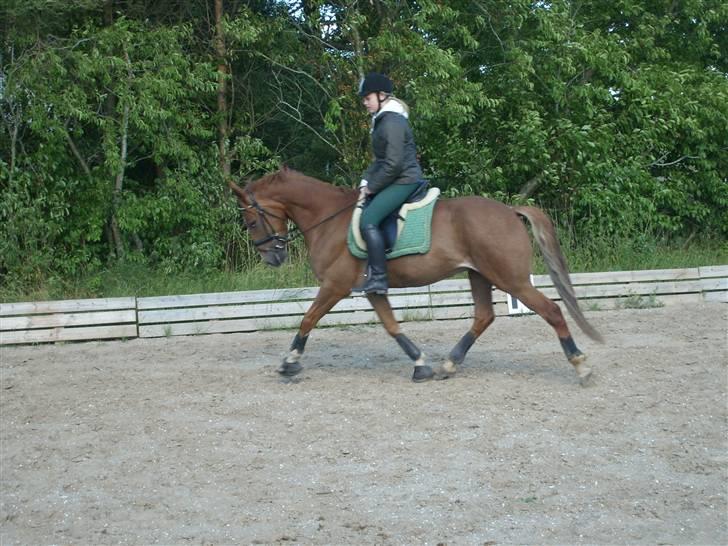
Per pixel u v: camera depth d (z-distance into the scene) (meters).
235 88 14.34
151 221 12.87
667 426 5.76
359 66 12.86
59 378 7.64
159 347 9.10
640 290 10.89
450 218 6.70
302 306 10.00
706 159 14.98
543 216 6.77
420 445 5.44
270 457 5.32
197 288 11.45
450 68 12.48
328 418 6.06
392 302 10.29
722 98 14.20
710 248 14.77
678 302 10.97
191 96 13.21
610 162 13.70
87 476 5.12
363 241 6.67
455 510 4.46
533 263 11.77
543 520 4.33
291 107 14.12
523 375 7.21
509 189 14.44
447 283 10.40
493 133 14.27
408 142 6.62
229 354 8.60
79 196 12.71
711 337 8.66
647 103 13.99
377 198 6.57
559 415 6.02
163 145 12.36
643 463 5.09
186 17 14.06
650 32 14.91
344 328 9.96
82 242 12.85
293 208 7.12
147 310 9.70
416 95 12.48
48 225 12.09
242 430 5.86
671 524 4.26
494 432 5.66
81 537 4.29
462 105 12.80
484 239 6.56
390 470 5.04
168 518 4.48
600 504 4.52
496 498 4.61
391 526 4.29
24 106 12.23
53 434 5.94
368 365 7.84
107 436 5.84
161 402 6.65
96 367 8.11
